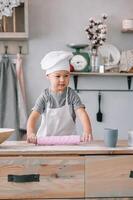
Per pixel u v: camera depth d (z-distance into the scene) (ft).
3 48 10.85
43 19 10.93
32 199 4.85
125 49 11.10
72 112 6.86
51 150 4.91
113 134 5.21
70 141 5.50
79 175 4.89
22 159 4.83
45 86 11.00
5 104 10.61
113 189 4.93
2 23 10.20
